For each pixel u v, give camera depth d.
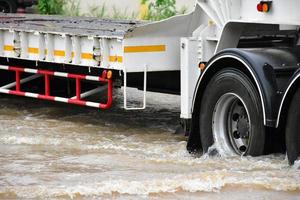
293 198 7.65
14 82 13.45
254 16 9.48
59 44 11.96
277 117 8.60
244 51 9.02
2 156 9.98
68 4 23.33
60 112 13.59
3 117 13.05
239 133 9.36
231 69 9.20
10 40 12.89
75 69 12.06
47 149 10.44
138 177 8.54
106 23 13.73
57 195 7.79
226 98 9.38
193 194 7.81
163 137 11.34
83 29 12.13
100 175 8.70
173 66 11.12
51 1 23.27
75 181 8.41
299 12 8.87
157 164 9.30
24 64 13.15
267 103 8.62
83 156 9.92
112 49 11.07
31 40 12.49
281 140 8.91
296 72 8.30
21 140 10.98
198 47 10.34
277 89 8.64
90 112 13.59
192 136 10.00
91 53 11.40
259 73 8.71
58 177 8.66
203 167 9.01
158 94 15.48
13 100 14.81
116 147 10.53
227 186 8.03
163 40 11.04
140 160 9.55
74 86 12.46
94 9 23.03
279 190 7.90
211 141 9.64
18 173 8.94
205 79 9.66
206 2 10.45
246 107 9.01
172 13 20.83
